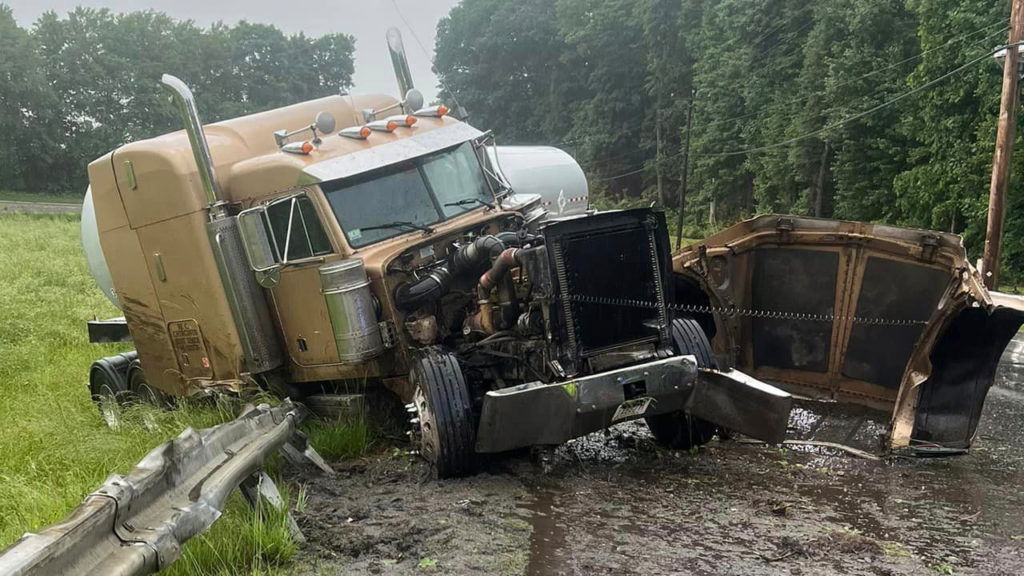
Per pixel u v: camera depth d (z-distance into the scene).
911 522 5.23
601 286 6.18
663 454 6.83
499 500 5.68
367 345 6.84
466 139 7.96
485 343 6.63
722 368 8.17
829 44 42.81
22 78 84.12
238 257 7.57
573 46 77.50
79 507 3.35
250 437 5.38
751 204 56.72
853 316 8.27
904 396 6.81
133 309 8.70
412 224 7.33
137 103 94.81
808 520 5.24
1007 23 28.22
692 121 60.16
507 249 6.46
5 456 7.08
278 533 4.71
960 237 7.14
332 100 8.86
